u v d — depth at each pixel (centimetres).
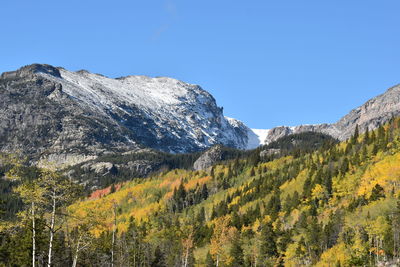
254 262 14112
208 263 13462
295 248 13912
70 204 5297
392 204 13700
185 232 17462
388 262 11362
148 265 13075
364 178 17475
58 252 8606
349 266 11838
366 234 12388
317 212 17488
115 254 9481
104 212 6169
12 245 8425
